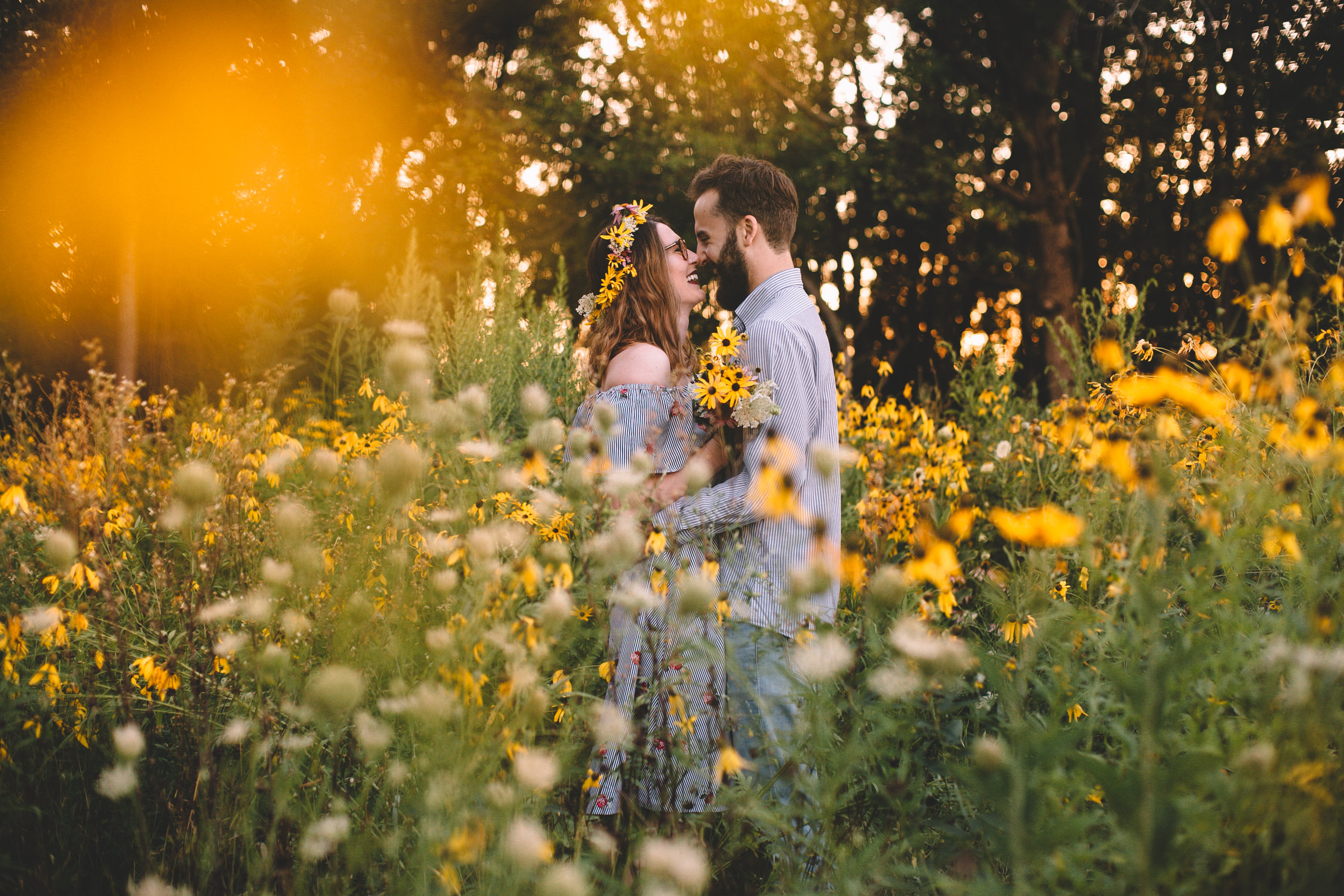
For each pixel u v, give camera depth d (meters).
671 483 1.94
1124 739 1.27
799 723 1.45
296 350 6.08
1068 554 1.70
